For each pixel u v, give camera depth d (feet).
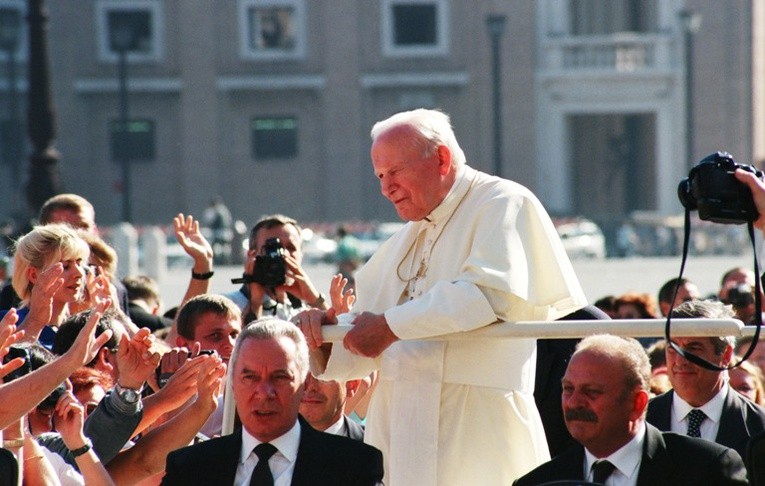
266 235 69.56
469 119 444.14
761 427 55.16
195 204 449.48
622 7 476.54
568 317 59.41
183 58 449.06
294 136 453.17
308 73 451.53
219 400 57.57
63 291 59.21
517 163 439.63
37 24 184.55
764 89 444.55
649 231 382.83
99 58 447.83
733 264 323.16
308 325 46.16
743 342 75.92
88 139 448.65
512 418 47.83
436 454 47.50
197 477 43.73
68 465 47.24
